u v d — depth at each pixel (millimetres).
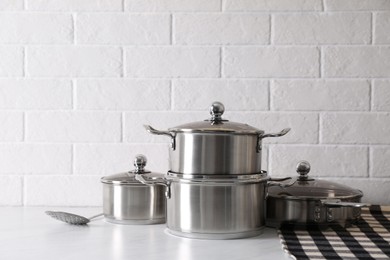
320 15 1733
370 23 1729
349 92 1735
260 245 1273
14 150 1765
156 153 1759
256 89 1744
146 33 1750
